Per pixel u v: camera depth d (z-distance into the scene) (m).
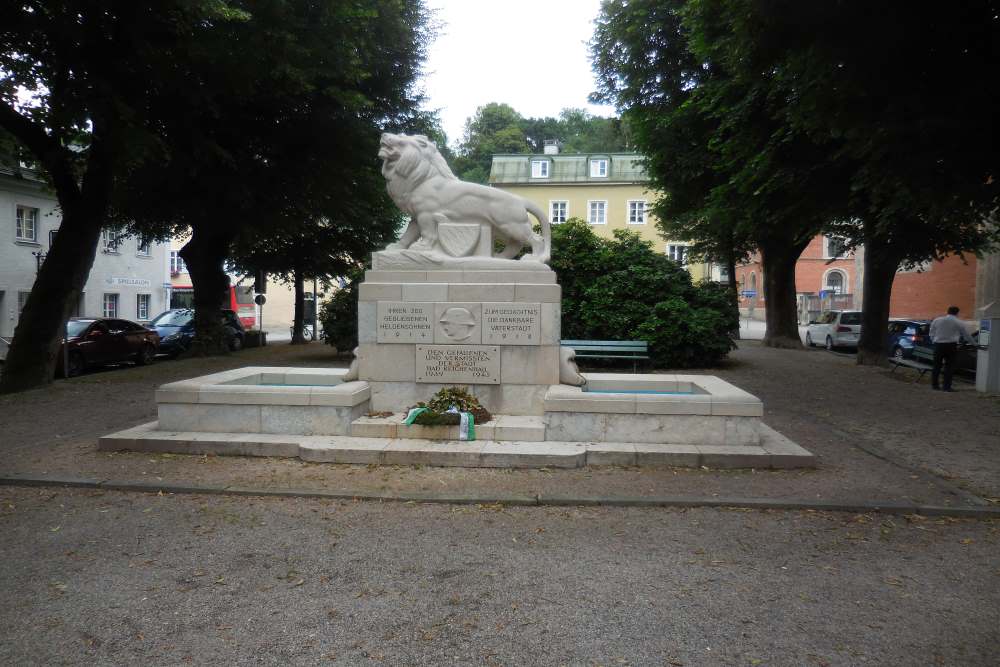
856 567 4.58
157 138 12.35
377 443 7.15
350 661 3.33
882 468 7.12
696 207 22.12
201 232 20.59
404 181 8.44
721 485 6.36
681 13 15.12
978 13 8.49
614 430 7.38
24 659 3.33
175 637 3.57
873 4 8.44
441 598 4.04
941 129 8.91
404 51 19.34
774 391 13.58
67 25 11.27
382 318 8.02
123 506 5.77
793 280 26.00
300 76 13.94
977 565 4.63
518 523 5.40
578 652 3.43
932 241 17.50
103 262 33.22
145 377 15.79
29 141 13.19
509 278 8.06
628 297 17.64
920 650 3.47
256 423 7.63
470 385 7.95
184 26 12.32
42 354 13.84
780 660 3.37
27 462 7.05
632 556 4.73
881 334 18.77
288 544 4.91
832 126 9.78
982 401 12.30
